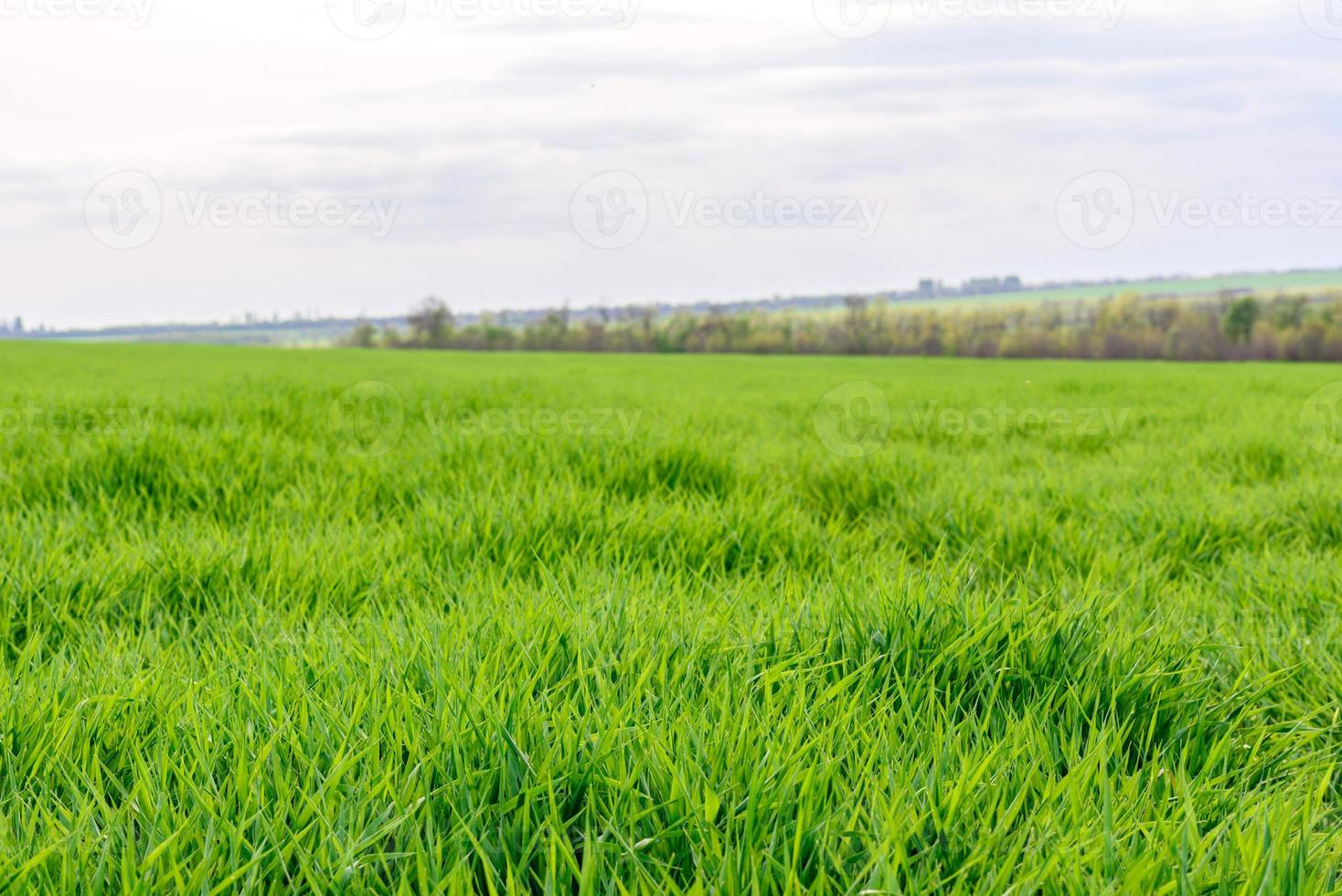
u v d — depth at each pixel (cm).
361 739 179
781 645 234
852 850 153
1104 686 222
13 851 147
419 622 253
